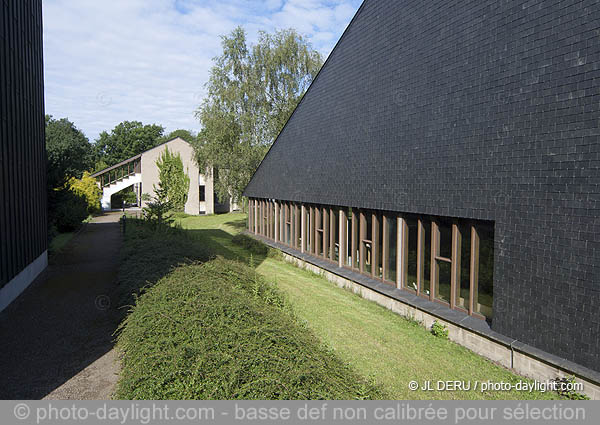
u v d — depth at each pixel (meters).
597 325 5.43
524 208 6.44
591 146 5.52
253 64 25.92
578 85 5.70
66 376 6.04
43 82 15.62
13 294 10.32
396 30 9.80
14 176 10.96
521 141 6.51
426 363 6.94
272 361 4.51
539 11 6.30
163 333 5.24
